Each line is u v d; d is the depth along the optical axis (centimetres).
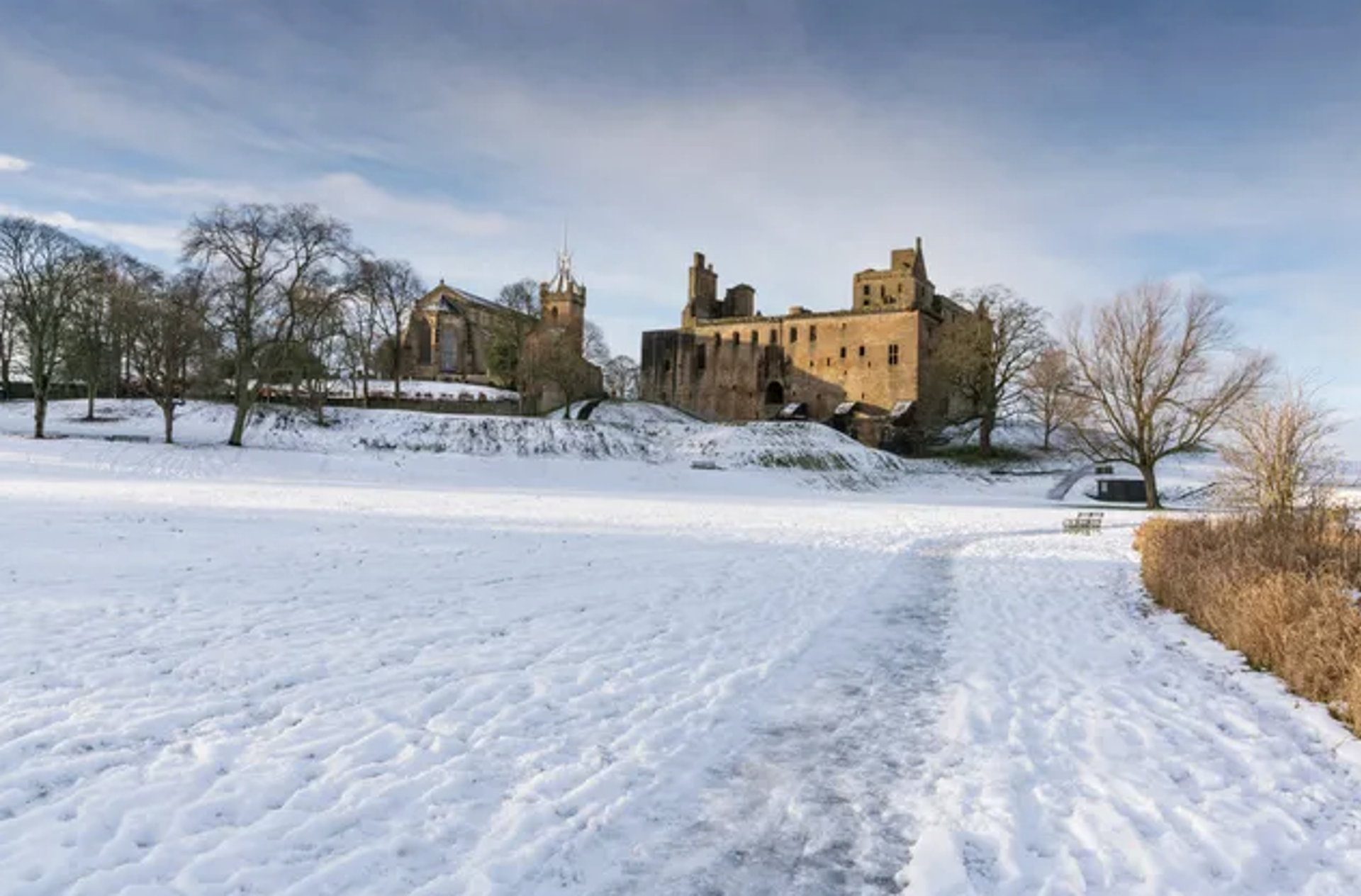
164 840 441
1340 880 443
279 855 434
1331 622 794
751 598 1232
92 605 972
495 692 723
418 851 449
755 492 4703
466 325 9131
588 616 1051
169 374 4472
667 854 471
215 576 1195
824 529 2380
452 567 1384
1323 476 2328
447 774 544
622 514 2609
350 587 1167
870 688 798
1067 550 2045
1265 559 1179
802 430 6291
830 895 436
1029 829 504
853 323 8494
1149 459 4278
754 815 523
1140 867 456
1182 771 595
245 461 4134
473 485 4000
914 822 516
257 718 629
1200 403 4119
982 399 6781
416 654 833
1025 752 629
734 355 9162
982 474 5941
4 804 468
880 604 1238
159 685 692
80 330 5453
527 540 1792
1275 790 561
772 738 658
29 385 6862
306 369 5369
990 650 958
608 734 641
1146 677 848
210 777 519
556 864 448
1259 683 807
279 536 1662
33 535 1489
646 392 9600
